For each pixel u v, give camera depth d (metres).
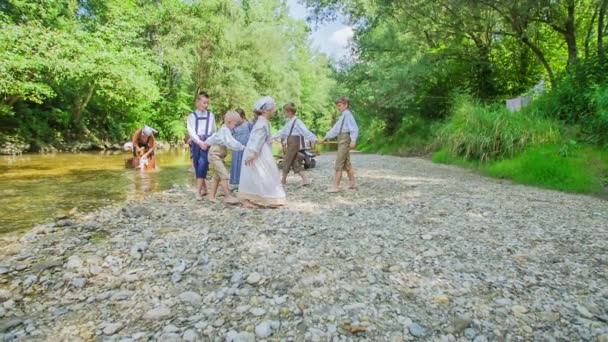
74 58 13.96
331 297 2.40
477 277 2.69
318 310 2.24
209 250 3.31
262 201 5.03
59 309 2.31
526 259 3.04
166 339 1.93
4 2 14.85
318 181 7.73
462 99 13.95
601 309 2.23
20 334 2.01
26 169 9.93
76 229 4.11
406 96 15.88
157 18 24.64
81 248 3.44
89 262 3.05
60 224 4.27
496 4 11.66
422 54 15.84
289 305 2.30
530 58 15.52
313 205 5.20
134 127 22.33
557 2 11.12
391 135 20.55
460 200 5.48
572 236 3.65
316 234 3.74
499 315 2.18
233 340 1.93
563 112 10.11
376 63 17.22
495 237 3.62
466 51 15.77
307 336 1.97
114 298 2.43
